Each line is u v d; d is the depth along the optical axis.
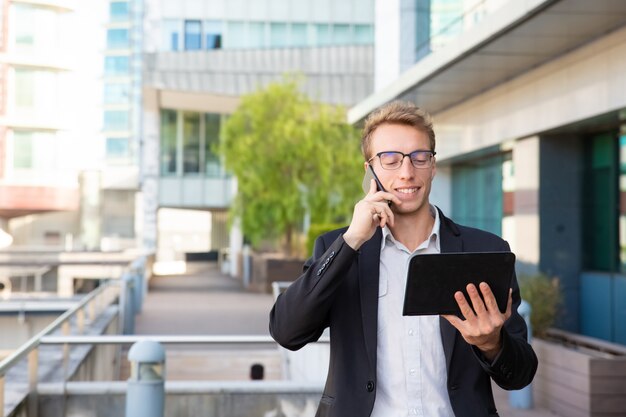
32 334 18.91
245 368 11.06
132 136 61.06
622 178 9.72
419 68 10.87
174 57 32.47
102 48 62.91
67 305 18.89
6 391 5.46
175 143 40.09
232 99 34.41
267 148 24.17
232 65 32.38
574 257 10.44
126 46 63.16
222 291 25.69
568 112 9.34
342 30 36.72
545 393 7.70
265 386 5.81
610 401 6.93
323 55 31.55
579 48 8.98
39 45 42.69
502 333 2.02
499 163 13.27
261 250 31.45
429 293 1.96
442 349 2.16
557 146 10.38
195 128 40.25
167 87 32.47
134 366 4.93
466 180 15.02
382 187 2.21
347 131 24.61
